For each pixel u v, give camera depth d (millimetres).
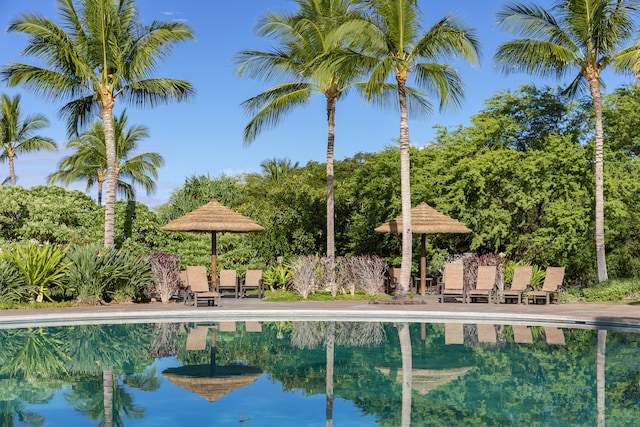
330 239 22047
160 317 15234
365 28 16828
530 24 21094
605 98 25078
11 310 15578
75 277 17156
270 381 8406
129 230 23469
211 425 6441
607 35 20266
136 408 7055
